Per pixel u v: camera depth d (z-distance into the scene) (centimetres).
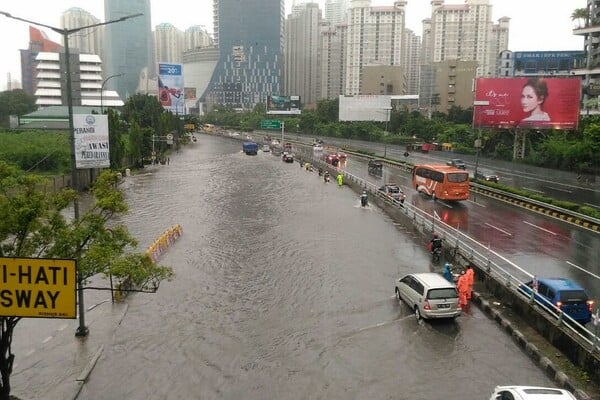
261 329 2094
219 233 3800
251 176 7306
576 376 1622
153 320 2175
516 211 4472
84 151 4538
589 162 6372
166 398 1573
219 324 2142
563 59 11388
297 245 3450
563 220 4072
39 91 14475
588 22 8956
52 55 14538
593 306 2219
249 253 3247
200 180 6850
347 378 1694
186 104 18800
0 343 1386
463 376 1700
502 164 7544
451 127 10675
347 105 10781
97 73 15138
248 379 1691
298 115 16200
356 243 3509
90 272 1520
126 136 10131
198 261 3062
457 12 17225
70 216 4300
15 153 6938
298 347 1927
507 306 2227
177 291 2536
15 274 1172
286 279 2738
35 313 1183
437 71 14450
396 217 4303
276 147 11162
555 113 5966
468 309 2295
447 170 4862
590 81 8738
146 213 4581
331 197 5509
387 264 3016
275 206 4956
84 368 1731
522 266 2814
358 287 2611
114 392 1600
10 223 1358
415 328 2086
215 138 16975
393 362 1802
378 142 11769
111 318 2177
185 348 1912
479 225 3878
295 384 1658
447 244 3170
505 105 6003
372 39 17962
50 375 1681
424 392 1600
